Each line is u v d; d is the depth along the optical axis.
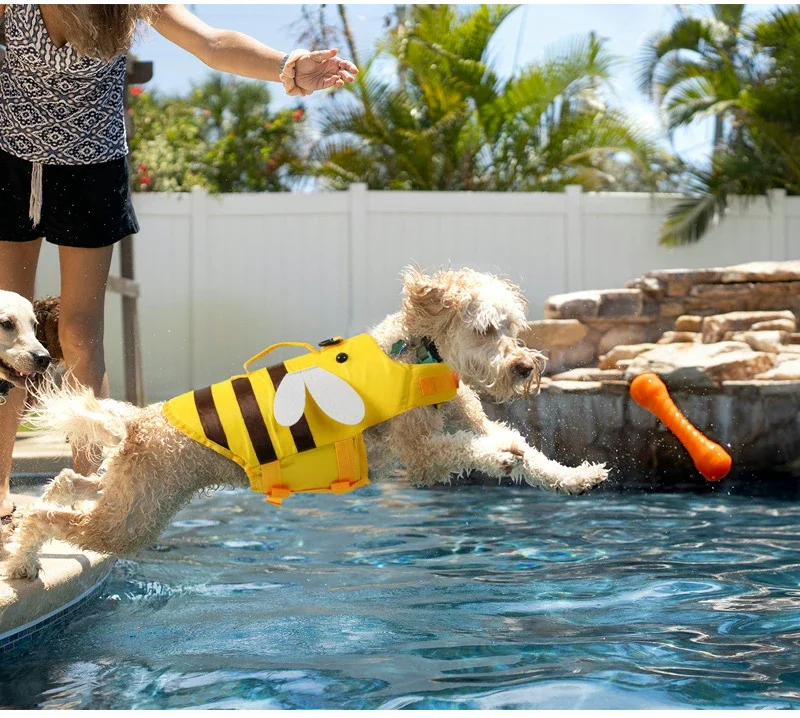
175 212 12.52
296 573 4.55
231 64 4.33
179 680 3.04
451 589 4.15
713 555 4.71
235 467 3.67
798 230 13.01
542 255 12.60
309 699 2.81
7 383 3.87
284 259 12.55
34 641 3.50
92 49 3.90
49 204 4.42
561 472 3.55
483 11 15.28
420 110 15.73
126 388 10.71
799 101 13.91
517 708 2.66
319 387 3.62
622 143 14.70
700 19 15.33
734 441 7.72
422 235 12.49
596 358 9.25
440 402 3.68
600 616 3.65
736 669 2.97
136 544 3.64
